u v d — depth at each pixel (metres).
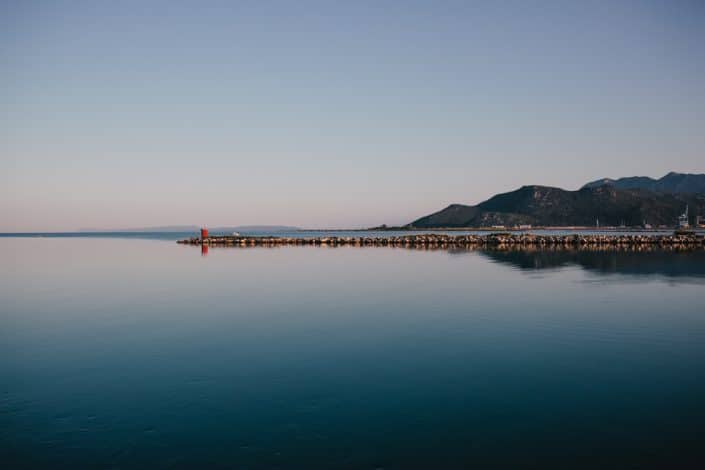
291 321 15.62
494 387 9.34
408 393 9.03
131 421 7.83
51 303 19.48
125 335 13.75
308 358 11.35
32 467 6.44
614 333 13.66
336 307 18.17
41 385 9.56
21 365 10.91
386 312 17.06
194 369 10.55
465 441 7.10
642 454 6.71
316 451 6.80
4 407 8.44
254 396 8.91
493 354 11.64
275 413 8.12
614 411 8.16
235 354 11.72
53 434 7.39
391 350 12.02
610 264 36.28
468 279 27.03
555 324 14.85
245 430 7.48
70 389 9.32
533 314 16.42
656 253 50.62
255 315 16.66
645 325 14.64
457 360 11.14
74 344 12.75
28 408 8.39
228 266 37.44
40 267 37.25
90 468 6.39
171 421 7.83
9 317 16.50
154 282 26.80
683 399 8.69
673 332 13.72
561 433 7.34
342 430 7.47
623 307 17.62
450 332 13.91
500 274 29.55
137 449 6.90
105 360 11.27
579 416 7.96
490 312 16.84
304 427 7.57
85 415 8.08
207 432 7.42
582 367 10.59
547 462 6.50
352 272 31.81
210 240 92.00
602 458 6.61
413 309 17.61
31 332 14.17
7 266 38.34
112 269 35.16
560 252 53.94
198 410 8.27
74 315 16.83
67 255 53.56
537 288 22.84
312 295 21.33
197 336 13.60
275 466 6.41
